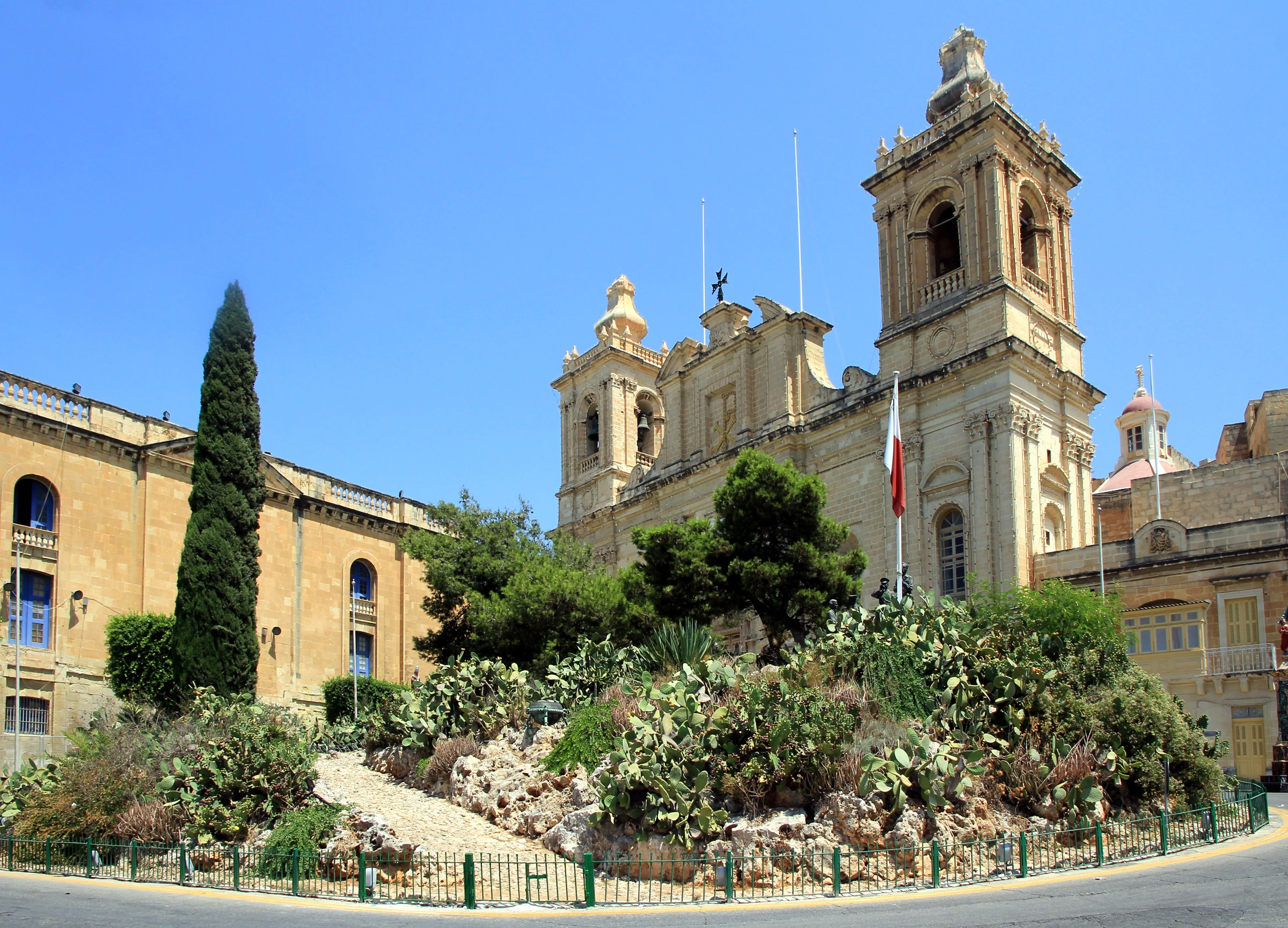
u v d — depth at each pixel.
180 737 27.03
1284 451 52.41
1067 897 16.28
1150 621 37.47
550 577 39.47
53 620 39.03
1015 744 22.52
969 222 43.25
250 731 25.31
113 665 38.66
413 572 53.72
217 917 16.28
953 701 22.69
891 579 41.97
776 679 23.45
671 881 19.33
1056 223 45.81
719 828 20.22
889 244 46.56
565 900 18.11
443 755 26.83
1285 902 15.11
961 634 24.14
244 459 38.12
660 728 22.09
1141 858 19.64
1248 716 34.91
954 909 15.72
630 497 56.62
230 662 35.62
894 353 44.69
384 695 40.38
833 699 22.05
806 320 49.41
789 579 32.06
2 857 23.97
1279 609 35.28
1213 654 36.00
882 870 18.97
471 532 46.66
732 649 46.88
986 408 40.22
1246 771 34.62
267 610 46.56
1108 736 22.58
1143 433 73.69
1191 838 21.22
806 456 47.31
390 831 20.84
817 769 20.53
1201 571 36.91
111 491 41.72
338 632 49.62
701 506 51.75
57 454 40.09
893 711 21.89
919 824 19.69
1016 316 41.31
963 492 40.56
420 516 55.06
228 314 39.16
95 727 32.12
